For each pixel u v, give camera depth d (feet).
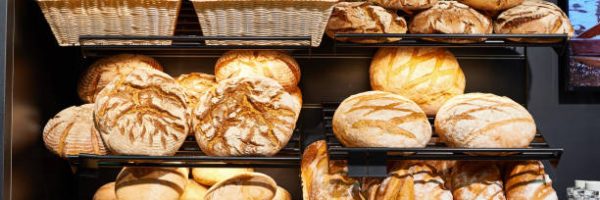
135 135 7.63
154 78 7.85
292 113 7.84
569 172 9.03
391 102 7.79
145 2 7.72
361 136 7.61
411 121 7.66
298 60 9.02
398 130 7.61
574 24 8.85
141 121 7.68
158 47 7.92
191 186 8.50
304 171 8.20
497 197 7.91
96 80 8.35
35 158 8.04
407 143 7.61
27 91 7.84
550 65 9.03
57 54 8.70
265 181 8.05
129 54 8.55
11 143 7.47
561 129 9.02
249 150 7.65
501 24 8.16
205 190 8.54
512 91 9.05
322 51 9.02
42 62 8.24
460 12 8.06
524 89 9.04
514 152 7.68
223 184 8.00
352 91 9.03
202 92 8.46
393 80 8.29
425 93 8.26
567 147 9.02
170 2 7.74
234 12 7.72
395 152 7.67
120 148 7.63
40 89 8.17
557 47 8.48
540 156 7.84
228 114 7.75
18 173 7.61
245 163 8.05
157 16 7.79
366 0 8.49
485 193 7.92
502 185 8.05
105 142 7.72
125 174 7.89
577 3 8.85
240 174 8.10
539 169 7.98
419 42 8.20
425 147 7.83
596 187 8.27
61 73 8.81
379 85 8.43
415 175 7.99
